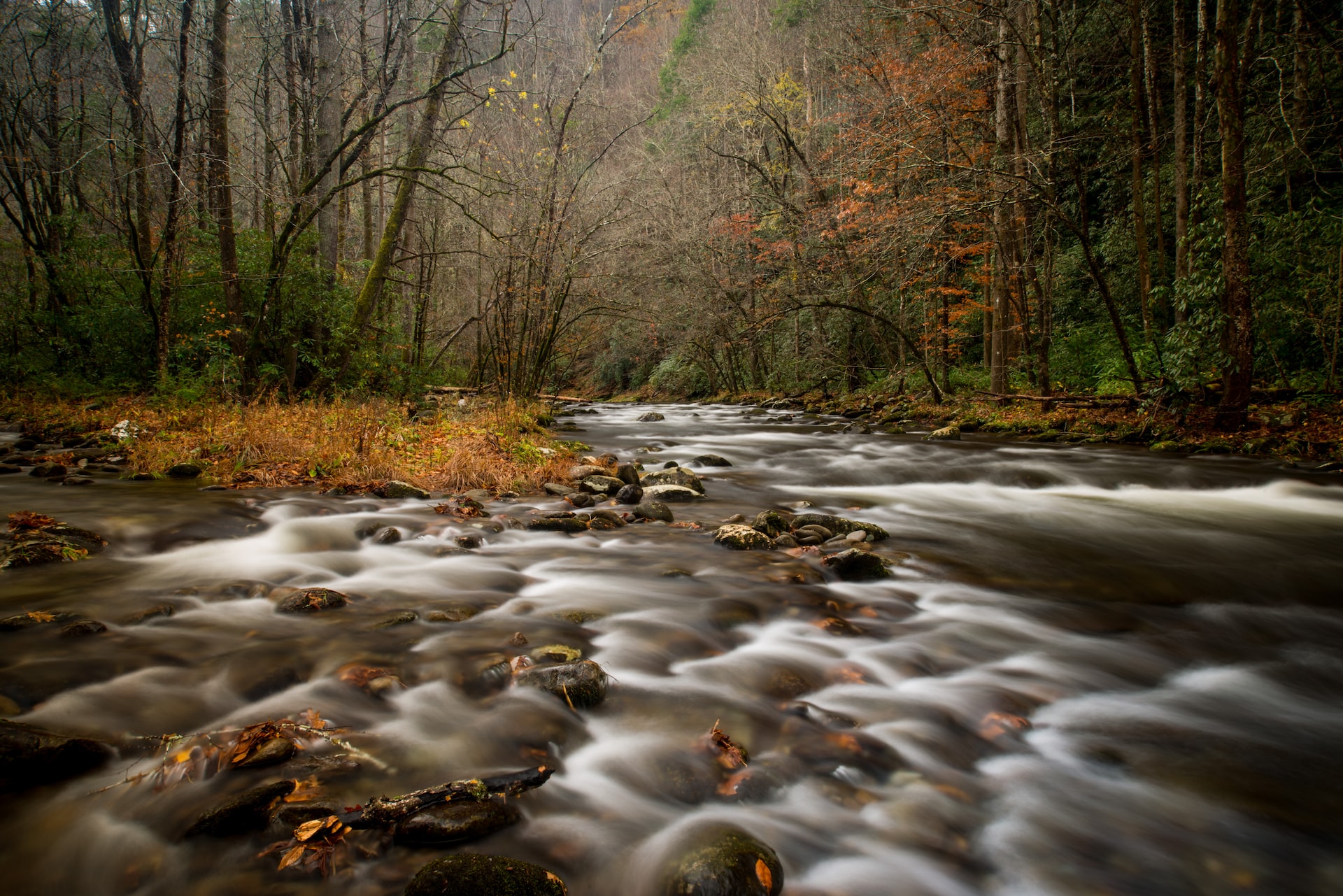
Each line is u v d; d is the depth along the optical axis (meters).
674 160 29.55
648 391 38.25
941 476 10.22
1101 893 2.28
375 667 3.30
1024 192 14.03
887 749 3.00
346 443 8.59
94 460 8.57
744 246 26.89
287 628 3.77
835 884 2.25
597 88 18.86
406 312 23.73
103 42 15.98
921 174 18.03
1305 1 14.97
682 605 4.38
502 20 13.21
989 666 3.89
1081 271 21.08
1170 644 4.27
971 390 19.94
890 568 5.38
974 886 2.28
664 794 2.61
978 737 3.15
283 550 5.27
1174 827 2.62
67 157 18.02
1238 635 4.44
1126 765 3.00
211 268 13.33
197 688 3.05
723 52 28.02
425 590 4.53
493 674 3.28
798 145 27.00
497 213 17.69
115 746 2.59
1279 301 13.41
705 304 25.48
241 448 8.56
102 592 4.18
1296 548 6.34
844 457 11.50
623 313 19.92
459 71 12.28
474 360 22.66
